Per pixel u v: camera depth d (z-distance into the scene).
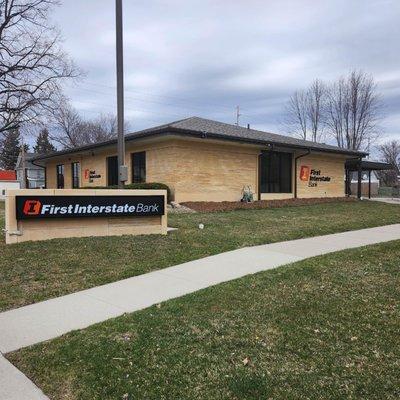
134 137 19.00
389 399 3.51
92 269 7.80
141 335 4.83
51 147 74.19
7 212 9.70
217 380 3.86
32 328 5.20
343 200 25.67
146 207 11.18
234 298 6.07
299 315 5.38
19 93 28.75
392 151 68.94
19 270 7.68
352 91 49.09
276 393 3.63
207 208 17.69
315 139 52.50
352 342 4.61
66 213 10.27
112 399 3.61
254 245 10.12
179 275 7.49
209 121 23.73
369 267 7.67
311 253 9.09
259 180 22.45
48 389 3.81
